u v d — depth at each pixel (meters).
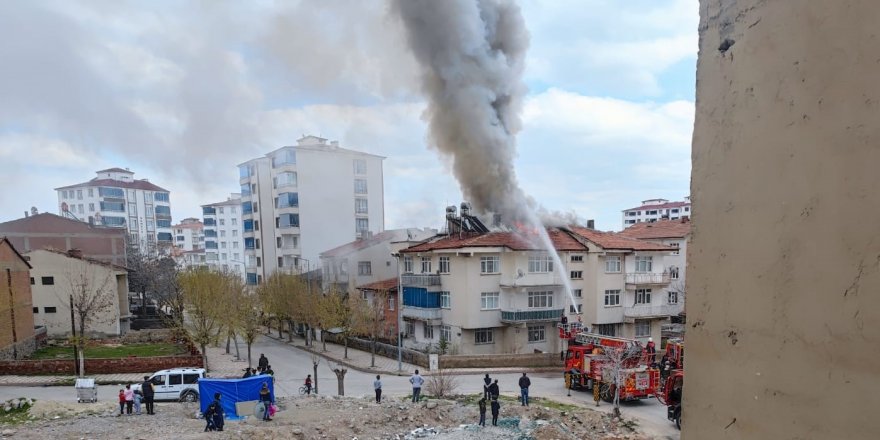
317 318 37.16
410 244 42.12
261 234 62.88
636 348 21.78
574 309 34.03
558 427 17.27
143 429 16.53
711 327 2.55
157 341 38.81
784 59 2.15
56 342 36.06
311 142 62.78
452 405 20.73
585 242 35.09
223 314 31.08
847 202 1.88
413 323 36.44
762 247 2.23
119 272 41.31
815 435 1.98
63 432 16.05
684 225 46.28
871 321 1.78
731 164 2.44
